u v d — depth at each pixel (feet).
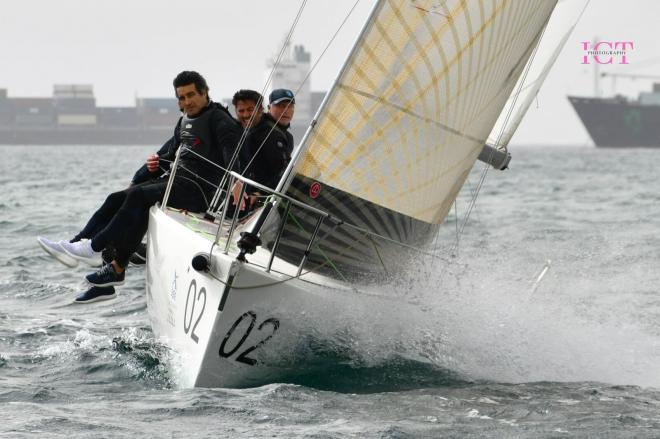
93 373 59.98
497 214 201.77
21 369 61.05
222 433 46.73
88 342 69.31
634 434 47.14
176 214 66.33
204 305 54.54
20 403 52.65
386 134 57.98
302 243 58.65
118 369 60.59
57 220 173.78
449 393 54.39
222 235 61.98
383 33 55.52
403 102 57.57
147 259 66.54
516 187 312.50
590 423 48.88
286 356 55.93
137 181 73.31
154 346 65.46
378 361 58.49
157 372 59.77
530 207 222.48
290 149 69.26
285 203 56.44
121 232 64.95
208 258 53.62
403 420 48.96
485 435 46.68
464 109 60.18
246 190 67.05
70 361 62.80
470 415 50.08
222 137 65.41
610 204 230.48
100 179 354.33
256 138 68.13
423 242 63.41
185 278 57.88
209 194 67.87
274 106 67.87
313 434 46.37
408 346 59.41
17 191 270.05
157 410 50.67
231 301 52.95
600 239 147.74
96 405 52.24
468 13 57.00
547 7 62.13
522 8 59.77
